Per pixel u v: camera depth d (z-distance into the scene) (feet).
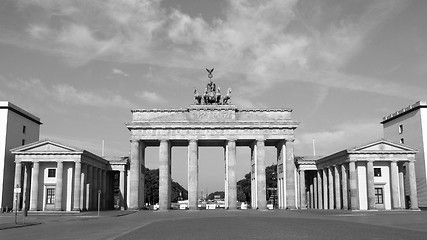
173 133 435.53
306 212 345.72
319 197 467.93
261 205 426.92
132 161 429.79
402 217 252.01
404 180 434.30
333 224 185.26
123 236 135.74
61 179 375.45
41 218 273.33
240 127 435.12
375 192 402.31
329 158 435.94
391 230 148.97
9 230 173.17
